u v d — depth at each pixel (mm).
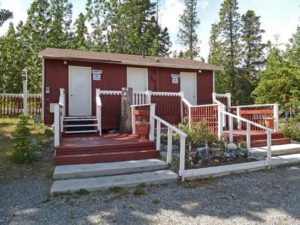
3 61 26125
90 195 5785
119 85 14531
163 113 12797
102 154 7684
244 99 31953
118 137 9781
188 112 12297
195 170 6906
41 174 6871
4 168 7188
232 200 5586
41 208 5160
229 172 7344
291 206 5301
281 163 8312
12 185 6242
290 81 14023
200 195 5836
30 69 25844
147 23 35969
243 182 6758
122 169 6977
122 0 32156
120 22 31328
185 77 16312
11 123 12625
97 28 30406
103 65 14188
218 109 10086
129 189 6133
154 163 7422
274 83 14273
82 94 13672
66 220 4688
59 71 13312
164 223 4598
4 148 8820
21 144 7703
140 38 31734
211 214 4941
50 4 27703
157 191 6051
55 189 5781
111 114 11906
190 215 4895
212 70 17000
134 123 10805
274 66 15523
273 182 6781
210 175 7055
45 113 12930
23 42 26922
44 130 11234
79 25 29453
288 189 6266
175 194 5879
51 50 14648
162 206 5262
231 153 8227
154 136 9359
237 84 32250
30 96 15570
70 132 10422
